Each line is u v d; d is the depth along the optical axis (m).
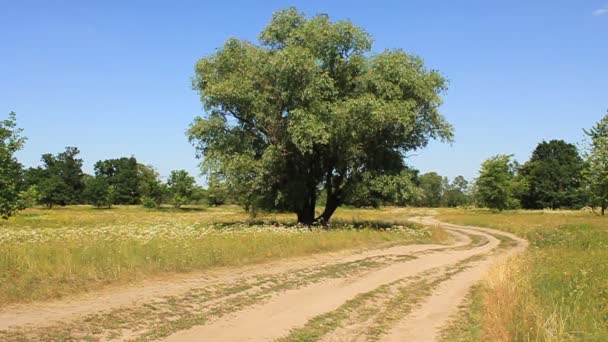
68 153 119.81
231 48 36.62
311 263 18.89
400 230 32.28
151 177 122.81
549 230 37.75
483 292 13.96
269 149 33.81
